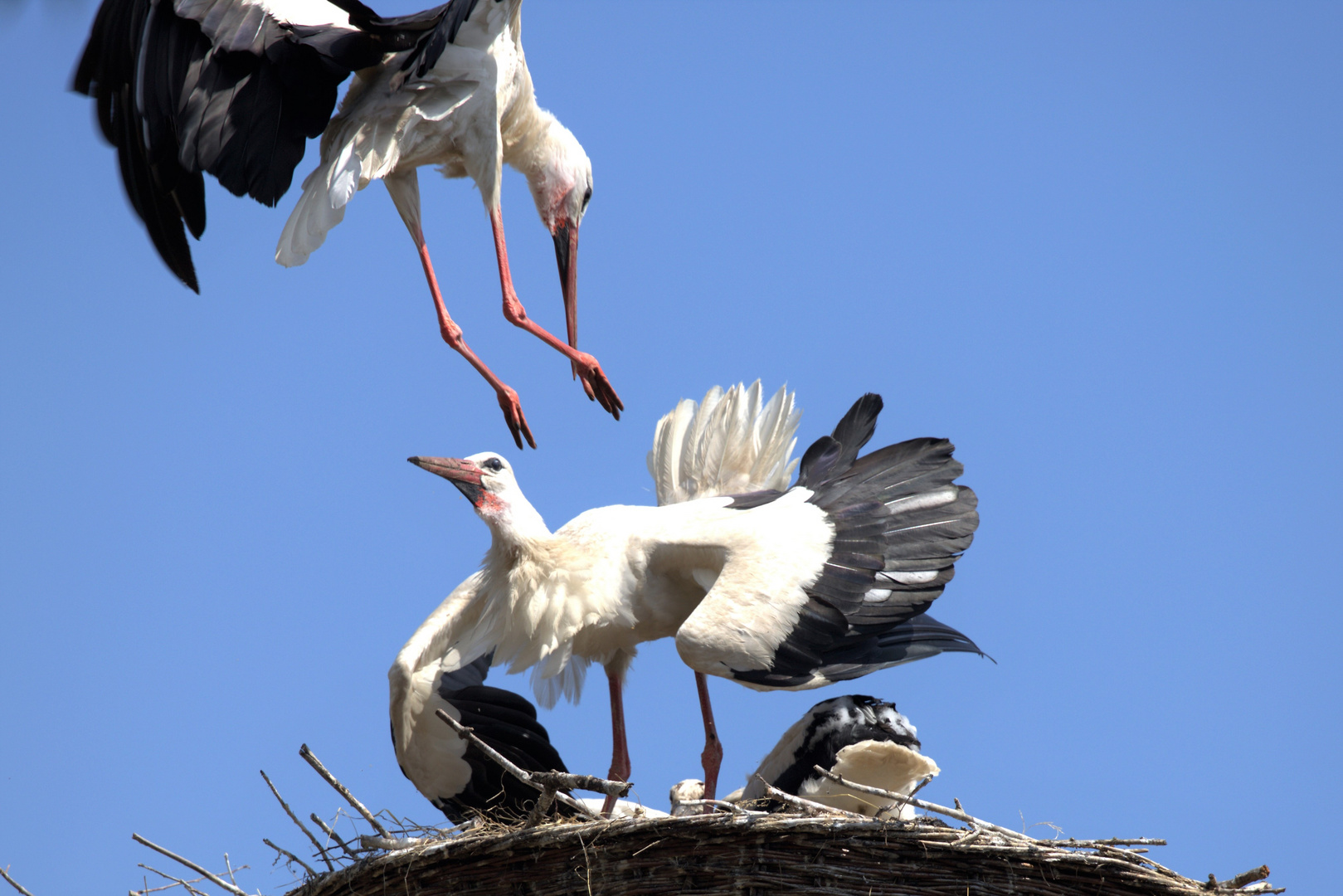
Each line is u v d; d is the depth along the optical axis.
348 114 13.35
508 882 10.47
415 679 12.82
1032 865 9.92
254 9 12.47
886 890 10.01
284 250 12.90
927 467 13.23
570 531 13.47
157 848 11.21
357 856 10.86
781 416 15.16
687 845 10.17
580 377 14.13
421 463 13.23
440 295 14.06
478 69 13.47
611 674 13.70
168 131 12.52
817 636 12.16
